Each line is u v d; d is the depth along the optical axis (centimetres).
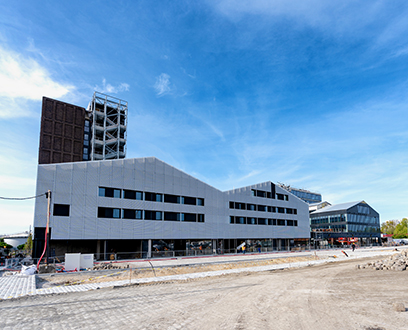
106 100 8294
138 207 4197
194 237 4797
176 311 1177
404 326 968
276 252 5872
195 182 5012
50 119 7300
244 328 945
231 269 3061
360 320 1041
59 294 1577
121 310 1196
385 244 9794
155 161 4522
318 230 7925
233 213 5544
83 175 3741
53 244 3684
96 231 3738
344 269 2997
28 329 939
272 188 6512
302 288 1780
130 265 3112
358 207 9156
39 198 3388
